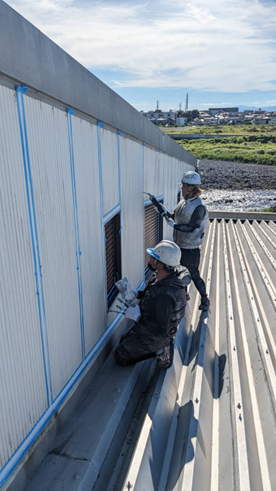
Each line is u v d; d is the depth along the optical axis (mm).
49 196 2125
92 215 2928
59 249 2312
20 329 1863
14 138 1716
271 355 3211
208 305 4230
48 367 2238
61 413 2486
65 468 2178
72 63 2322
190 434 2277
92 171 2887
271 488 1905
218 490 2023
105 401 2814
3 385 1729
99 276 3209
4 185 1651
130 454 2336
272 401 2535
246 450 2061
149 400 2748
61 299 2389
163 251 2678
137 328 2898
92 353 3072
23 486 2020
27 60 1749
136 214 4625
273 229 9023
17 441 1898
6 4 1562
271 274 5379
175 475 2104
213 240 8547
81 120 2604
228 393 2777
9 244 1719
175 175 7766
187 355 3703
